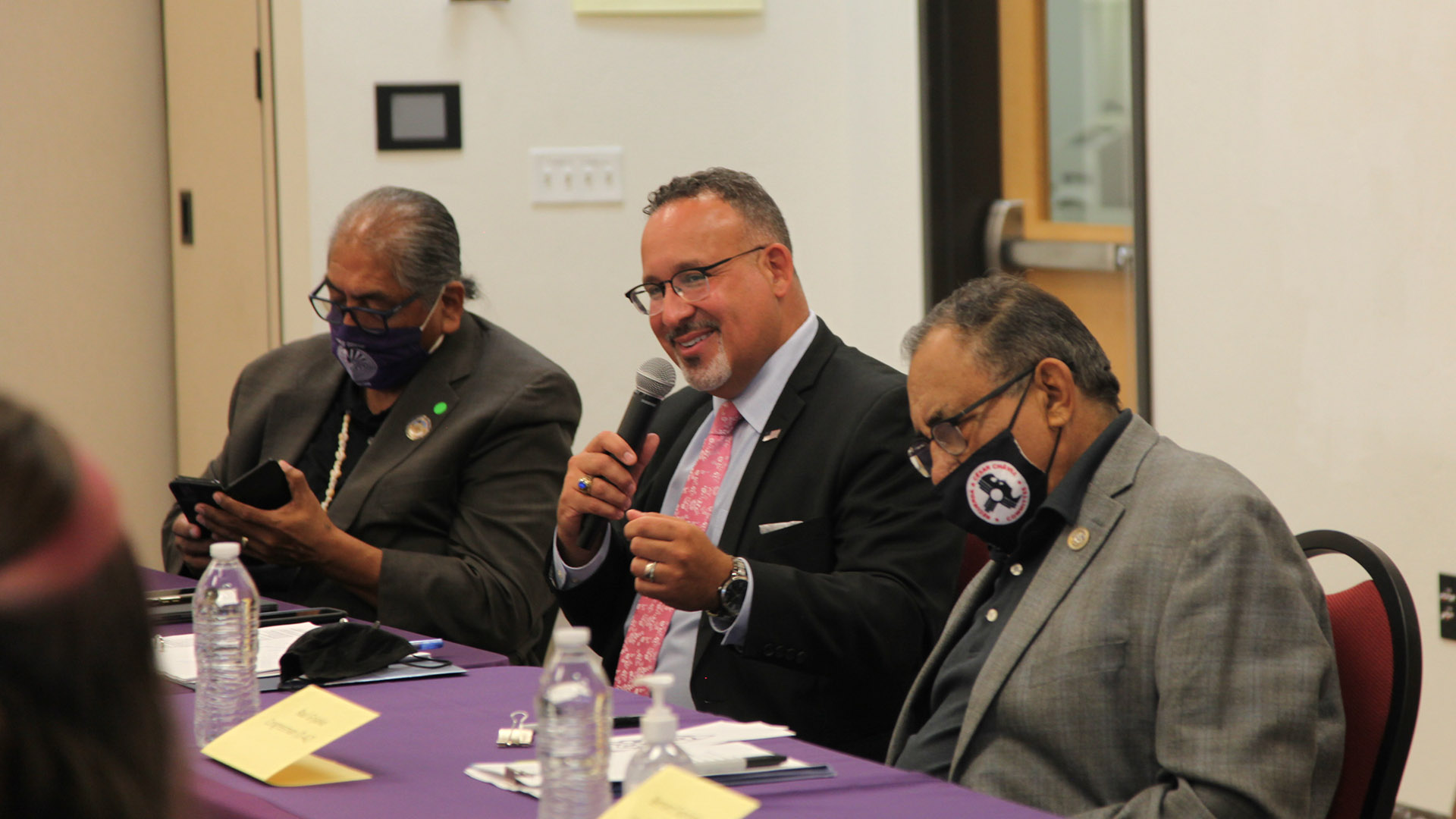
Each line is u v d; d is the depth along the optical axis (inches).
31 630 38.7
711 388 150.7
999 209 288.4
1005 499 114.3
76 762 39.3
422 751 97.0
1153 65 225.3
